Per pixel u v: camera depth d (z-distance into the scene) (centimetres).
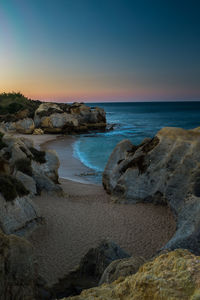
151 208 1814
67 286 854
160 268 299
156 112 19675
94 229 1483
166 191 1697
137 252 1270
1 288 577
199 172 1568
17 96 13112
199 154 1661
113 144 5553
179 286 249
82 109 8575
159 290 253
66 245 1270
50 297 720
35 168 2272
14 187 1328
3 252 644
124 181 2034
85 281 891
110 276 678
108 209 1811
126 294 298
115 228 1515
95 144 5569
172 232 1477
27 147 2484
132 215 1705
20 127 7338
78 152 4584
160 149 1961
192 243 1070
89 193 2236
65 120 7512
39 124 7688
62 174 3067
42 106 8131
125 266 667
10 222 1192
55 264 1091
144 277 282
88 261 1002
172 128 2052
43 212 1628
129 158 2161
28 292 619
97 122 8700
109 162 2373
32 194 1864
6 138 2348
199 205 1273
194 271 259
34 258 797
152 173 1908
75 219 1598
